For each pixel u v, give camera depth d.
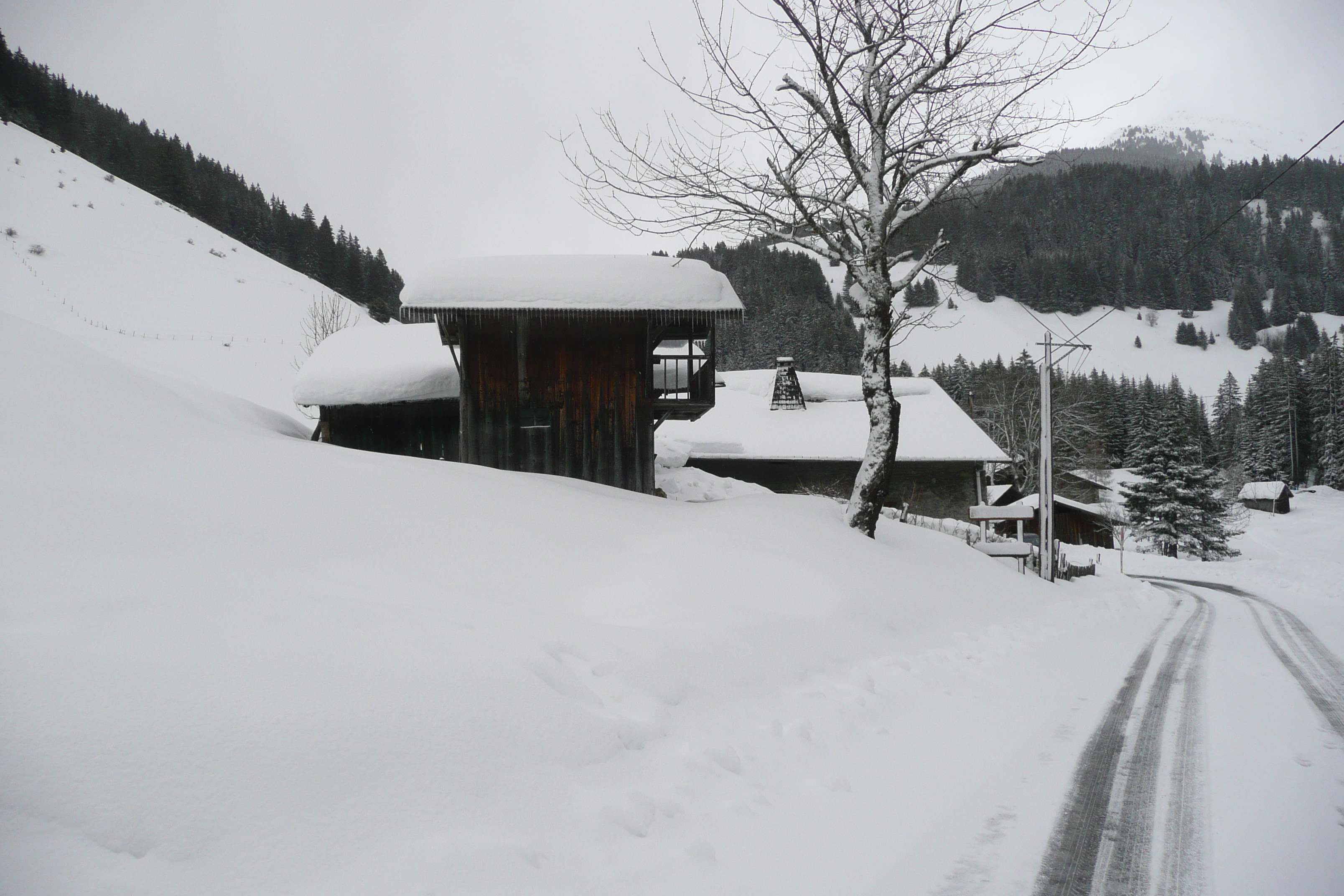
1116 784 4.50
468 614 4.96
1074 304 178.25
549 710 3.84
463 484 9.09
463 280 13.96
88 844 2.40
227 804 2.68
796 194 11.49
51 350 8.90
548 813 3.18
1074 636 10.46
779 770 4.27
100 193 83.94
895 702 5.92
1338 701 6.80
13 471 5.67
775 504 11.41
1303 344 154.12
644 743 4.06
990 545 17.77
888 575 9.59
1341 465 76.56
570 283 14.19
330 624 4.04
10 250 62.19
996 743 5.25
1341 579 23.83
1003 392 44.66
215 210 109.62
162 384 11.74
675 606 6.57
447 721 3.46
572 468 15.07
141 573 4.40
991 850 3.57
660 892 2.88
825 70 11.02
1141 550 45.72
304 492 7.22
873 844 3.54
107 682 3.06
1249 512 59.16
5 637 3.33
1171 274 186.25
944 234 12.17
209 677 3.25
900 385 33.00
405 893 2.50
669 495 19.77
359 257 120.44
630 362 15.27
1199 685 7.45
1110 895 3.15
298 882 2.47
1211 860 3.50
